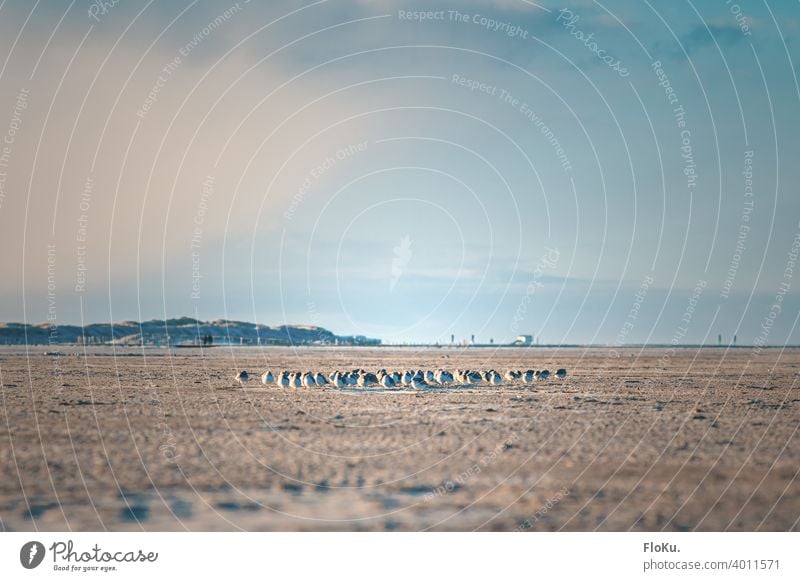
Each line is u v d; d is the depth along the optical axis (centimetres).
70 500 2141
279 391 5078
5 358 9631
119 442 2881
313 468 2508
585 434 3153
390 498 2205
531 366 9762
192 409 3888
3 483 2280
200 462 2567
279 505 2130
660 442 2984
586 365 9962
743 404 4325
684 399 4612
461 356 15825
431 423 3434
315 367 9012
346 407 4069
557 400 4509
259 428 3250
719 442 2991
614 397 4734
